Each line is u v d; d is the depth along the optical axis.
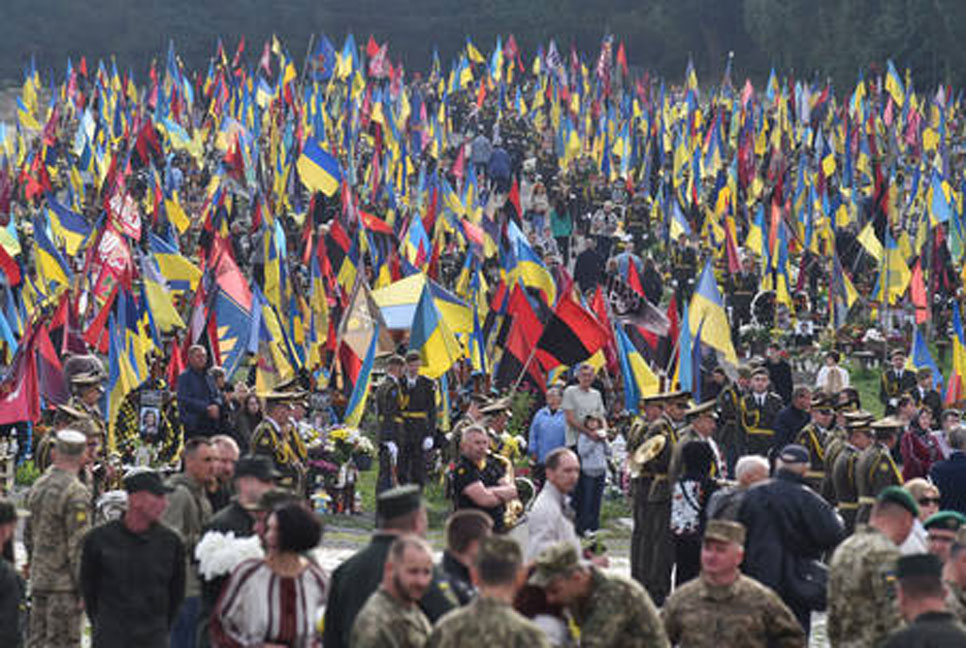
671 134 151.75
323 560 48.56
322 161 98.75
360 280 62.84
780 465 32.97
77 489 30.92
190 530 30.55
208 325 62.44
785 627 26.05
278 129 137.50
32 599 31.28
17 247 77.94
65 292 64.38
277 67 196.75
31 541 32.12
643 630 23.88
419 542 22.42
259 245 86.19
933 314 97.50
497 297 69.50
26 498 31.59
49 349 54.53
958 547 26.19
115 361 53.38
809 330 90.81
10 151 160.75
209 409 51.88
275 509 25.67
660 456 41.94
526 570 24.19
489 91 181.38
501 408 47.06
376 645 22.16
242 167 119.56
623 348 61.31
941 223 114.38
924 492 33.56
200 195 121.31
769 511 32.41
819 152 140.62
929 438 55.44
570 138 140.62
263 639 25.27
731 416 58.72
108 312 64.25
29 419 50.78
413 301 63.22
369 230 84.75
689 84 169.62
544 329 54.84
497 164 130.88
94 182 121.81
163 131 141.75
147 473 27.59
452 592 23.95
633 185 130.25
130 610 27.42
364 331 62.34
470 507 36.78
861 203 119.62
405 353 60.44
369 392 69.06
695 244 105.25
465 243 95.06
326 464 58.12
